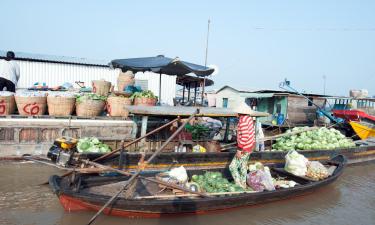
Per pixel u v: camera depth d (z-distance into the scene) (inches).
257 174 290.8
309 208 291.0
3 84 414.6
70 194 220.8
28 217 227.1
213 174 297.1
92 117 411.8
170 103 834.8
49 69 719.7
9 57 428.5
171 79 837.2
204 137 398.3
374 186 379.9
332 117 751.7
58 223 219.9
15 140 368.5
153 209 229.9
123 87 479.8
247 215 263.7
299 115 835.4
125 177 283.9
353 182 394.0
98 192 255.8
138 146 344.2
